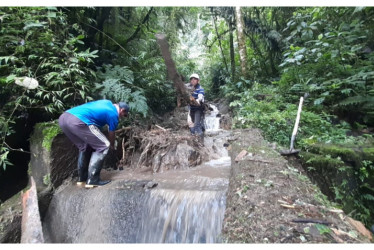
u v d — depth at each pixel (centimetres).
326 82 466
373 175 294
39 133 323
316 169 313
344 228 156
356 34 479
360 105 446
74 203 279
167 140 379
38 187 305
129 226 251
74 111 282
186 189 260
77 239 265
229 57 1073
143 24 713
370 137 371
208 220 223
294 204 182
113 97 442
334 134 385
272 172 237
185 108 693
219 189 255
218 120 616
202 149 393
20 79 292
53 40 355
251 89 652
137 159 380
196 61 1298
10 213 254
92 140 285
